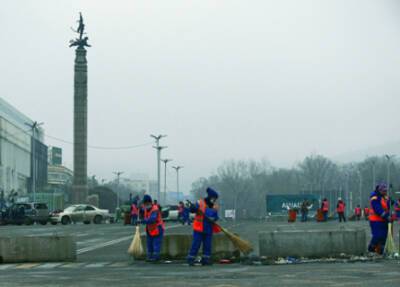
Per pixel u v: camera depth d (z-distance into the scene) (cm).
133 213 6084
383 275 1391
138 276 1462
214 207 1809
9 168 12369
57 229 5066
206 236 1802
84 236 3772
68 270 1661
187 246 1966
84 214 6981
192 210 1800
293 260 1833
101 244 2981
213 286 1224
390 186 2392
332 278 1339
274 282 1280
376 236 1938
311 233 1895
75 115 9012
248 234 3647
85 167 8956
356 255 1916
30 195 10688
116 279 1395
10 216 6756
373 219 1939
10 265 1862
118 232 4372
